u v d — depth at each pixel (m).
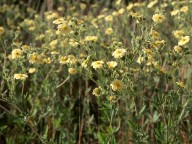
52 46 1.00
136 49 0.81
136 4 1.18
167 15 1.19
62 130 0.92
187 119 0.92
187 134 0.90
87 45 0.85
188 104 0.86
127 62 0.79
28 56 0.88
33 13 1.48
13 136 0.98
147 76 0.94
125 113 0.94
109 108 0.77
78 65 0.94
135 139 0.80
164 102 0.77
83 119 1.00
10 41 1.21
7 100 0.79
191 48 0.89
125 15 1.14
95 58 0.82
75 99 1.02
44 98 0.98
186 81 0.92
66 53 0.95
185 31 0.98
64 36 1.05
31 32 1.24
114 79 0.77
